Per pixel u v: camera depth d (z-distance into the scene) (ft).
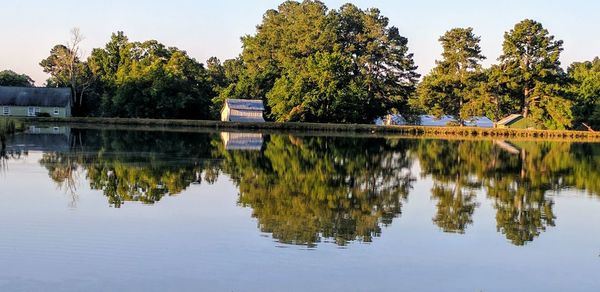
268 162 125.49
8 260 48.26
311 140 211.00
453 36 359.66
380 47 371.76
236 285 43.83
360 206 75.97
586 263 53.11
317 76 320.29
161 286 43.19
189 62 367.04
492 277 48.34
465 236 61.52
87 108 352.28
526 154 172.76
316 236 58.59
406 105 375.86
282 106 315.37
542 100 317.22
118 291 42.04
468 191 93.40
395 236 60.03
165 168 108.68
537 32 323.98
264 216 67.05
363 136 254.47
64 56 351.46
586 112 343.26
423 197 85.76
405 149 180.45
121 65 369.50
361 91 323.78
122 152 135.95
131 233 57.52
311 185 93.30
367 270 48.42
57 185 85.20
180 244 53.98
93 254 50.31
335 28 372.79
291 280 45.27
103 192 80.23
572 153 180.45
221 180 95.35
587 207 80.69
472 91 335.67
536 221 70.74
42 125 258.16
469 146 205.67
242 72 392.06
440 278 47.44
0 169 100.78
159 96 320.09
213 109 354.54
